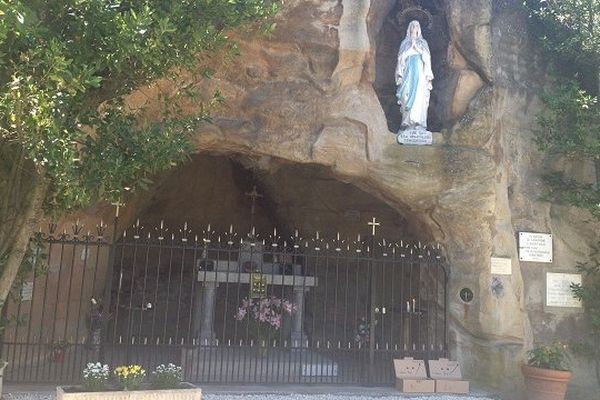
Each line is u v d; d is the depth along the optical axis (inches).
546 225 429.1
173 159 259.6
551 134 425.4
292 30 392.5
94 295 474.3
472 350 399.2
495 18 447.2
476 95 422.3
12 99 190.4
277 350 423.5
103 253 483.2
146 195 537.0
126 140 240.8
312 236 594.9
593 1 427.2
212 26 248.2
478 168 402.0
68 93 203.8
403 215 451.2
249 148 397.1
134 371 259.3
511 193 427.2
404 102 413.4
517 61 448.8
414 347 399.2
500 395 383.2
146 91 351.6
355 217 579.5
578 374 414.0
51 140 197.8
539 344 406.6
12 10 180.2
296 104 396.2
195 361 399.9
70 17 220.8
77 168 219.9
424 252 413.7
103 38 215.6
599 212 403.5
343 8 397.1
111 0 221.8
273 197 610.5
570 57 444.1
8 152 250.1
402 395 358.9
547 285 420.5
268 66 396.2
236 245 583.5
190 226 622.8
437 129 438.6
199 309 472.4
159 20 214.1
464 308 400.2
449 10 438.9
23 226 241.0
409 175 400.2
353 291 571.2
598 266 424.5
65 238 354.9
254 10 262.5
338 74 397.4
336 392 357.1
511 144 434.6
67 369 362.6
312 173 579.2
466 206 400.8
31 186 245.0
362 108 401.1
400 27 478.3
